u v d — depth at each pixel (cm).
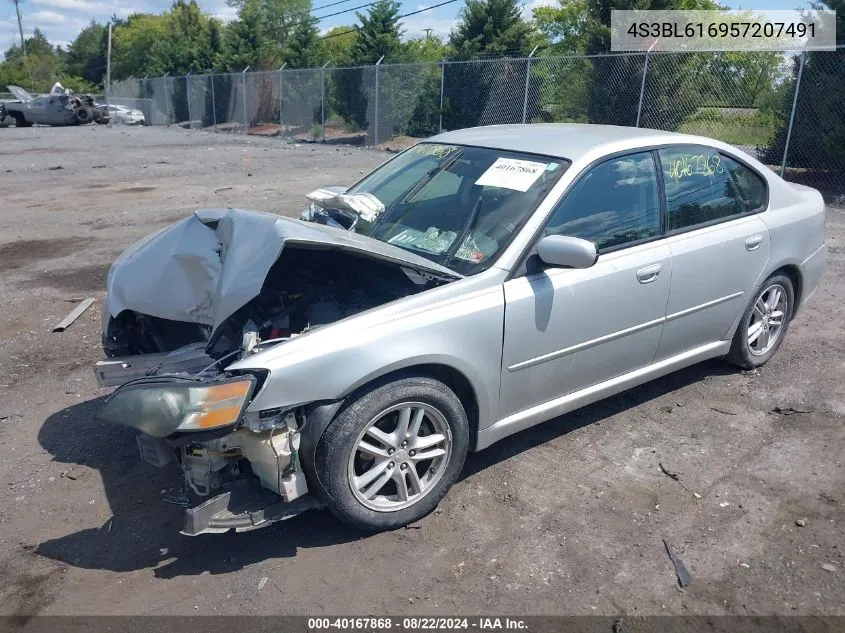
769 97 1367
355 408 310
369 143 2311
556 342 370
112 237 965
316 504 319
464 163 425
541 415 383
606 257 387
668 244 414
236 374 295
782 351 541
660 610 286
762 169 485
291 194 1287
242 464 319
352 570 311
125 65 8169
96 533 341
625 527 338
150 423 283
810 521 339
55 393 492
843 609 285
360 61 2812
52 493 374
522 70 1778
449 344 329
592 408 456
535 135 436
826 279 726
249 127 3036
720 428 428
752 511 347
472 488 371
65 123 3619
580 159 389
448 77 1995
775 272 489
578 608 288
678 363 446
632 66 1545
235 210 379
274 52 3788
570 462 394
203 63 4197
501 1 2261
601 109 1609
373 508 327
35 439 430
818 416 438
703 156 452
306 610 288
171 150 2236
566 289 367
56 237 970
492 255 359
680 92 1506
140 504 363
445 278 349
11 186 1441
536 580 304
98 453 413
